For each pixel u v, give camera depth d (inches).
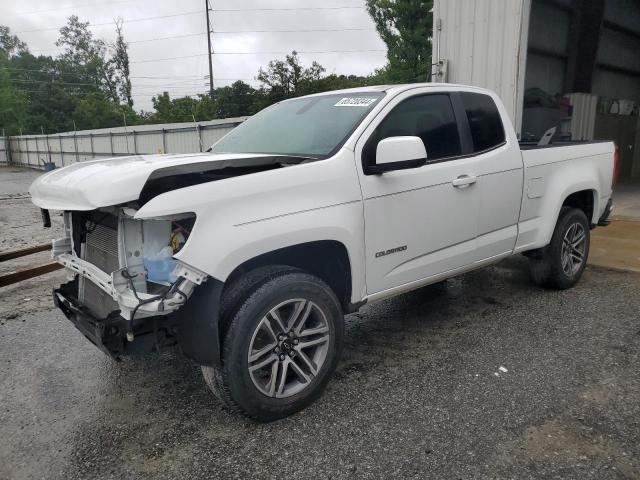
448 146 152.3
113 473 102.0
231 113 1670.8
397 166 125.0
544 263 194.7
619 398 122.9
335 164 123.6
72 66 3284.9
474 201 155.9
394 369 141.8
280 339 114.7
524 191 173.9
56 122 2783.0
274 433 113.4
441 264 150.6
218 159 113.3
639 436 108.1
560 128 447.2
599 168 206.7
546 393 126.1
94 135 1343.5
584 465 99.5
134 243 106.0
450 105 156.4
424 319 179.0
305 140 139.0
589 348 150.7
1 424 120.3
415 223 140.2
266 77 1384.1
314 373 120.6
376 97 144.3
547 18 475.2
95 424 119.6
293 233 112.3
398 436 110.7
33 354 159.0
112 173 101.6
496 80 323.3
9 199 685.3
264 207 109.7
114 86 3420.3
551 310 182.4
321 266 131.2
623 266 233.8
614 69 602.5
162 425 118.4
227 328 107.7
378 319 180.9
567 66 531.2
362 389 131.1
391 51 1151.6
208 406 126.2
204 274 101.3
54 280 243.0
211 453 107.3
